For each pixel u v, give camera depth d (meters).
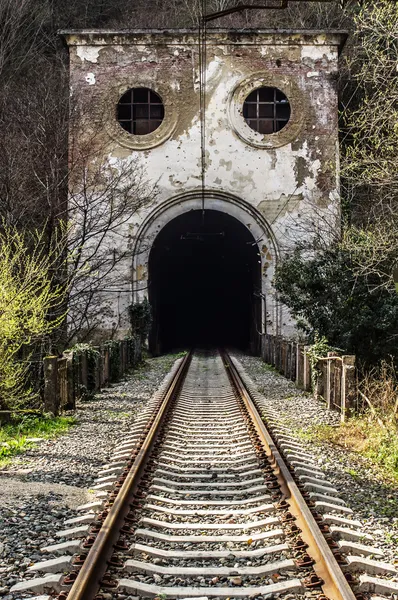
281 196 29.39
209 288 44.44
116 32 29.47
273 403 14.90
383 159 15.12
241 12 42.31
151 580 4.91
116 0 44.28
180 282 43.94
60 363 13.66
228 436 11.02
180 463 8.99
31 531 5.98
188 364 25.44
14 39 37.06
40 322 13.62
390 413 11.66
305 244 26.48
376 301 17.19
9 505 6.82
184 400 15.56
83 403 15.30
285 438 10.45
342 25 37.44
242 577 4.99
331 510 6.71
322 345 15.75
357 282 17.12
